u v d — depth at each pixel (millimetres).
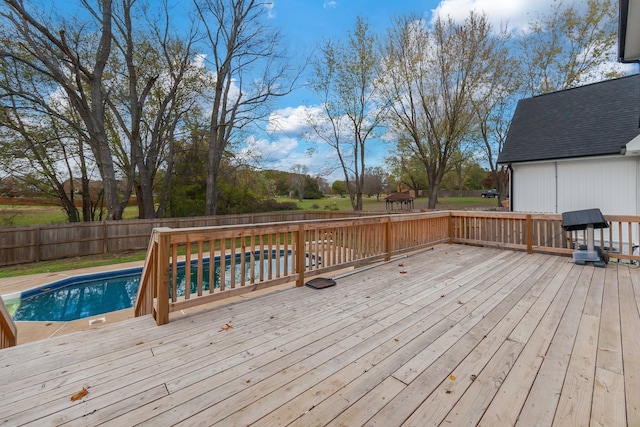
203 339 2482
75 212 13891
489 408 1622
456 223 7266
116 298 6613
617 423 1497
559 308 3080
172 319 2906
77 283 6762
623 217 4820
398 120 15758
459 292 3648
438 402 1674
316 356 2191
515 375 1924
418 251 6277
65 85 10328
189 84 14633
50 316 5758
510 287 3820
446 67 13523
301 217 15539
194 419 1554
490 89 14648
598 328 2596
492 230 6699
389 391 1774
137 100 13328
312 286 3879
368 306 3211
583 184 8180
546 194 8859
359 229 4859
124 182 15484
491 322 2760
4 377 1920
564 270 4625
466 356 2168
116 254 9719
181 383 1869
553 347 2279
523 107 11016
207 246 10570
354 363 2092
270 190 21875
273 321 2848
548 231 6438
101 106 11164
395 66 14477
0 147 10789
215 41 14758
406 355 2191
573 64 14805
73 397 1724
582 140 8297
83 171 14047
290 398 1720
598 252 4965
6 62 10383
